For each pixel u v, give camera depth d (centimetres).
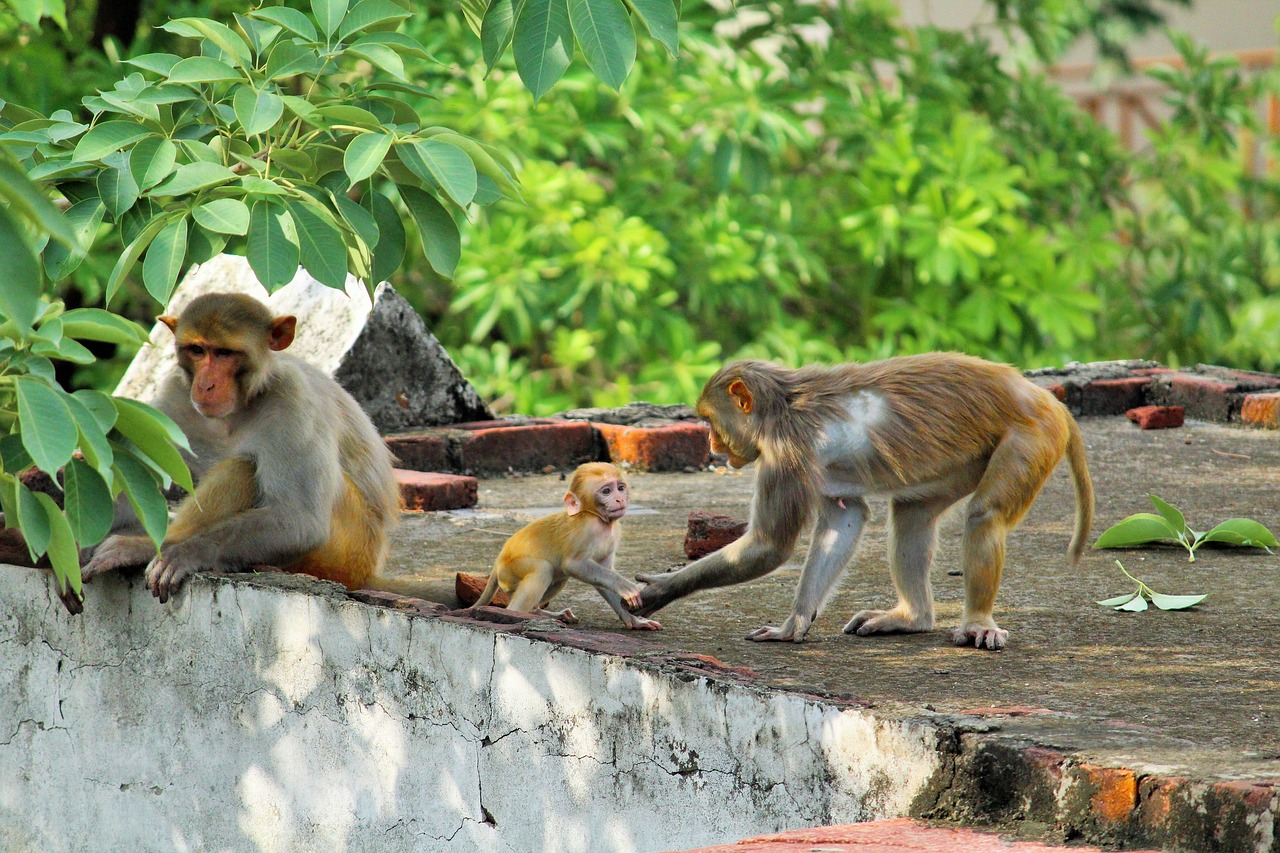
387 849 762
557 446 1427
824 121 2509
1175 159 2739
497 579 843
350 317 1388
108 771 886
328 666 774
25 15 1623
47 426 630
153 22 2139
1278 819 497
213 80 739
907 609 827
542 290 2144
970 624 791
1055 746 564
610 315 2244
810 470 797
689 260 2291
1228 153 2805
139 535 871
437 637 729
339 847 782
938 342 2409
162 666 848
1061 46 2930
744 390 804
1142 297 2639
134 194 731
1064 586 929
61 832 919
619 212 2183
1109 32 3048
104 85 1966
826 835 554
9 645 924
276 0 1367
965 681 705
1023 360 2422
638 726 666
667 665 663
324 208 732
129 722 870
